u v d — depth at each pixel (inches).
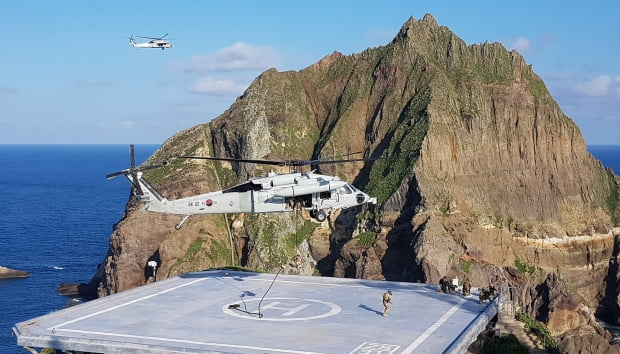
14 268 6131.9
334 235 6171.3
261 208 2214.6
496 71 6988.2
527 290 5022.1
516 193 6235.2
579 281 6023.6
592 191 6569.9
